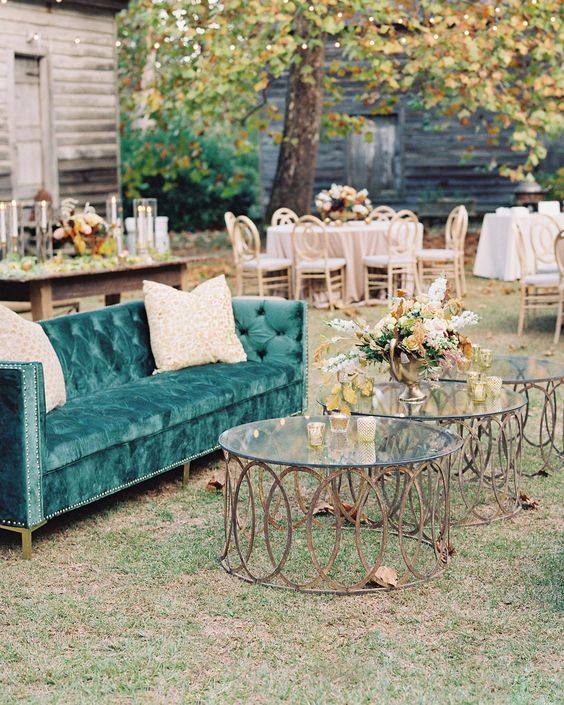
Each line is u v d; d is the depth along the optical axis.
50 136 12.45
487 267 11.87
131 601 3.70
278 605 3.65
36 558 4.14
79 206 12.96
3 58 11.59
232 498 3.96
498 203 18.05
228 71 12.49
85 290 7.58
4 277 7.00
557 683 3.06
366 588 3.78
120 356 5.52
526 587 3.78
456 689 3.02
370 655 3.26
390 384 5.04
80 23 12.78
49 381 4.71
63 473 4.29
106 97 13.30
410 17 13.27
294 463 3.74
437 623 3.49
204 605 3.66
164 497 4.92
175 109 14.40
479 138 17.92
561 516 4.58
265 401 5.69
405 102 18.09
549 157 17.84
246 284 12.05
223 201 19.86
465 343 4.73
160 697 3.01
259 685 3.07
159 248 8.44
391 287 10.35
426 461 3.87
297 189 14.24
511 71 15.48
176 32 13.12
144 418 4.73
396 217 10.52
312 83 13.82
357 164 18.59
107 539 4.34
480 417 4.48
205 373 5.57
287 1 12.09
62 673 3.16
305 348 6.04
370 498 4.79
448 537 4.12
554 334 8.86
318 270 10.24
